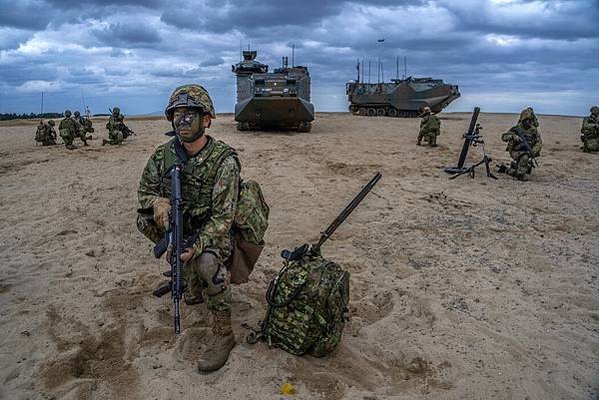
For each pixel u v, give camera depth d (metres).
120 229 7.46
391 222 7.93
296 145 16.05
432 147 15.66
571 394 3.65
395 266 6.15
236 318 4.61
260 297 5.11
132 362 3.95
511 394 3.65
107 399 3.50
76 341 4.20
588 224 7.88
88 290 5.24
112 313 4.71
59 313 4.71
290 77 19.25
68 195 9.52
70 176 11.27
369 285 5.60
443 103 30.02
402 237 7.22
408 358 4.13
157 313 4.71
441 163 12.91
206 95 3.91
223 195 3.81
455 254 6.57
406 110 30.02
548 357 4.14
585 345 4.34
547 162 13.24
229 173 3.84
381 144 16.41
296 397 3.53
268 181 10.69
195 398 3.51
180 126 3.73
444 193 9.80
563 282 5.70
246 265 4.30
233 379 3.71
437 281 5.70
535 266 6.17
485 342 4.35
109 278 5.57
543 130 21.56
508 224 7.86
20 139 19.02
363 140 17.48
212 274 3.76
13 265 5.95
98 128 22.61
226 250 4.02
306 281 3.92
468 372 3.92
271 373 3.77
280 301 3.96
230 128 21.66
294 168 12.09
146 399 3.49
